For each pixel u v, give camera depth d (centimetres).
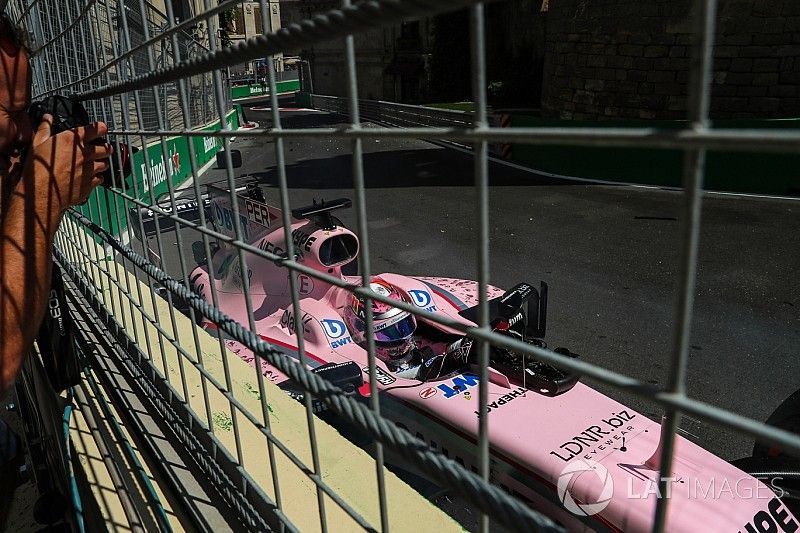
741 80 1191
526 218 914
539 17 2228
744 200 965
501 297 353
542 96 1688
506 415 277
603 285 616
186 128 131
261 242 438
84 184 125
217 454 168
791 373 426
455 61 2900
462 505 305
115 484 183
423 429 304
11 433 179
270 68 94
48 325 223
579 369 55
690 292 46
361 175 79
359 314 381
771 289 586
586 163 1233
